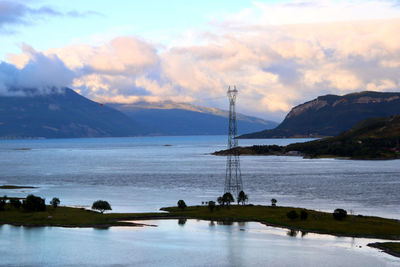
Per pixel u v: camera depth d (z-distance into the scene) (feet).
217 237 400.88
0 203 499.51
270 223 453.99
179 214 495.82
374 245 367.25
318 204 571.28
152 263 327.88
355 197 633.20
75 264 325.21
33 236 402.11
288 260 331.98
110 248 365.81
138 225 449.06
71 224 444.96
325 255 343.26
